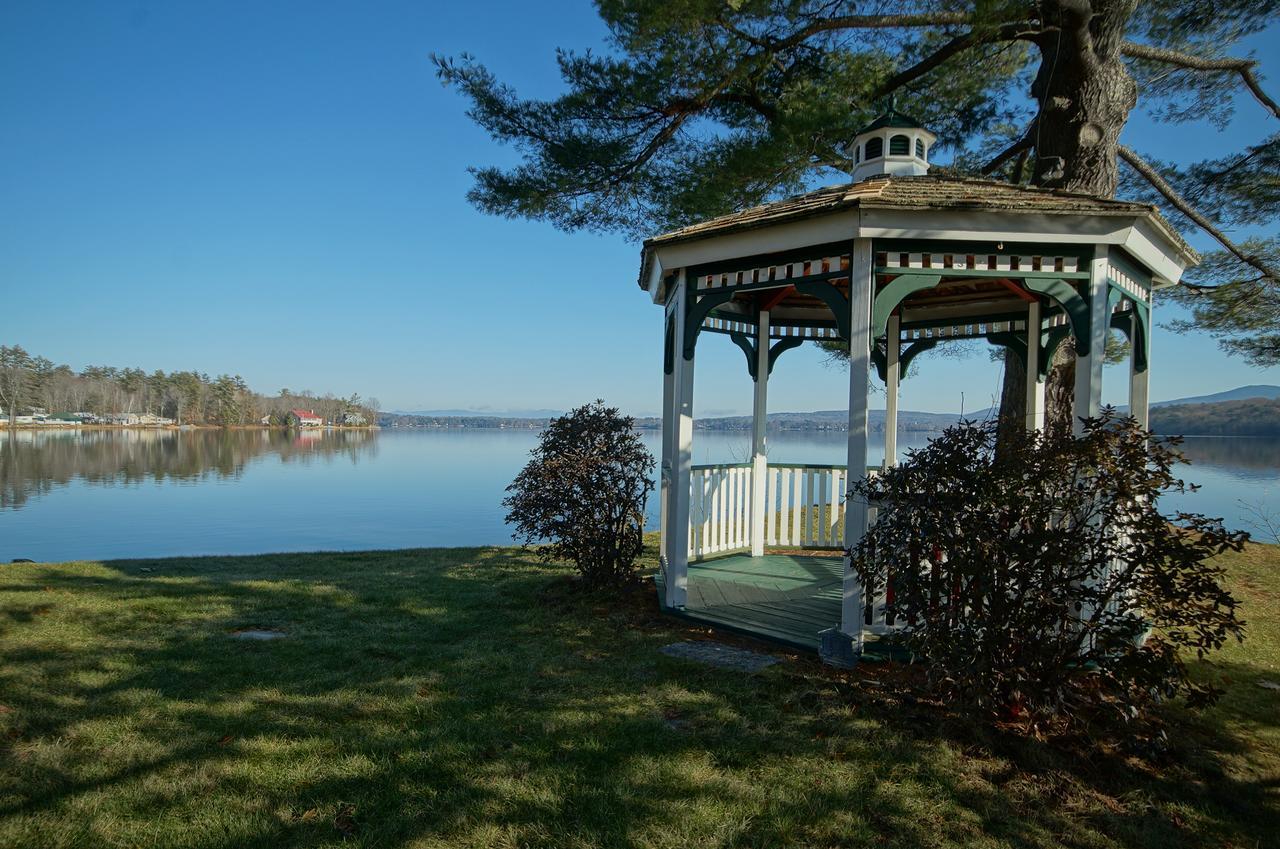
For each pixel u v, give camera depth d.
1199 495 16.06
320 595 6.84
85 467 38.38
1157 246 5.18
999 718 3.81
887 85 8.32
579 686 4.33
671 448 6.34
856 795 3.11
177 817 2.85
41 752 3.35
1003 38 7.43
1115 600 3.72
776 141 8.05
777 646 5.11
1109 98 6.80
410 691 4.22
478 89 9.31
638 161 9.35
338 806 2.94
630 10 7.73
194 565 8.82
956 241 4.71
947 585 3.63
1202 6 8.05
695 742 3.58
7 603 6.18
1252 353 10.41
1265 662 5.06
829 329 8.55
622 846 2.71
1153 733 3.62
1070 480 3.55
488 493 29.11
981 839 2.83
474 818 2.87
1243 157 9.12
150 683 4.28
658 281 6.66
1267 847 2.84
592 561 6.64
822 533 8.67
